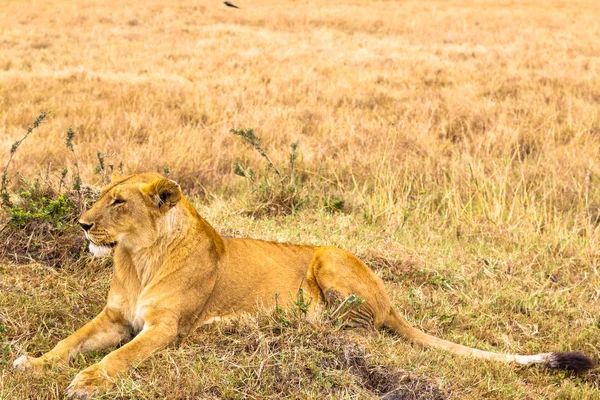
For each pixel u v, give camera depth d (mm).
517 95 16203
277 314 5430
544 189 9773
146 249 5277
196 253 5359
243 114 14047
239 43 24688
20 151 10688
